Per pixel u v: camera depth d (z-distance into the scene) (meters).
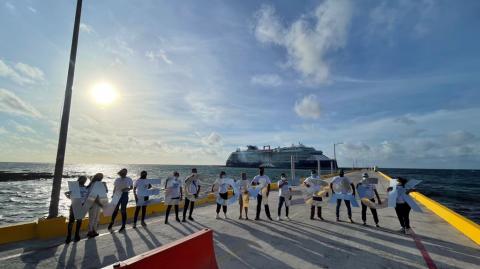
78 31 7.57
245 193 9.12
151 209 10.31
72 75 7.30
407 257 5.05
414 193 15.65
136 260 2.37
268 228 7.54
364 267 4.54
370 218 9.20
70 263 4.76
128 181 7.42
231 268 4.47
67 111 7.10
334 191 8.75
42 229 6.41
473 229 6.31
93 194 6.43
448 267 4.57
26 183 49.94
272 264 4.67
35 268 4.52
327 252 5.34
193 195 8.81
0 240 5.85
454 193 33.84
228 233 6.94
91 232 6.48
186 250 3.04
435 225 7.97
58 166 6.90
